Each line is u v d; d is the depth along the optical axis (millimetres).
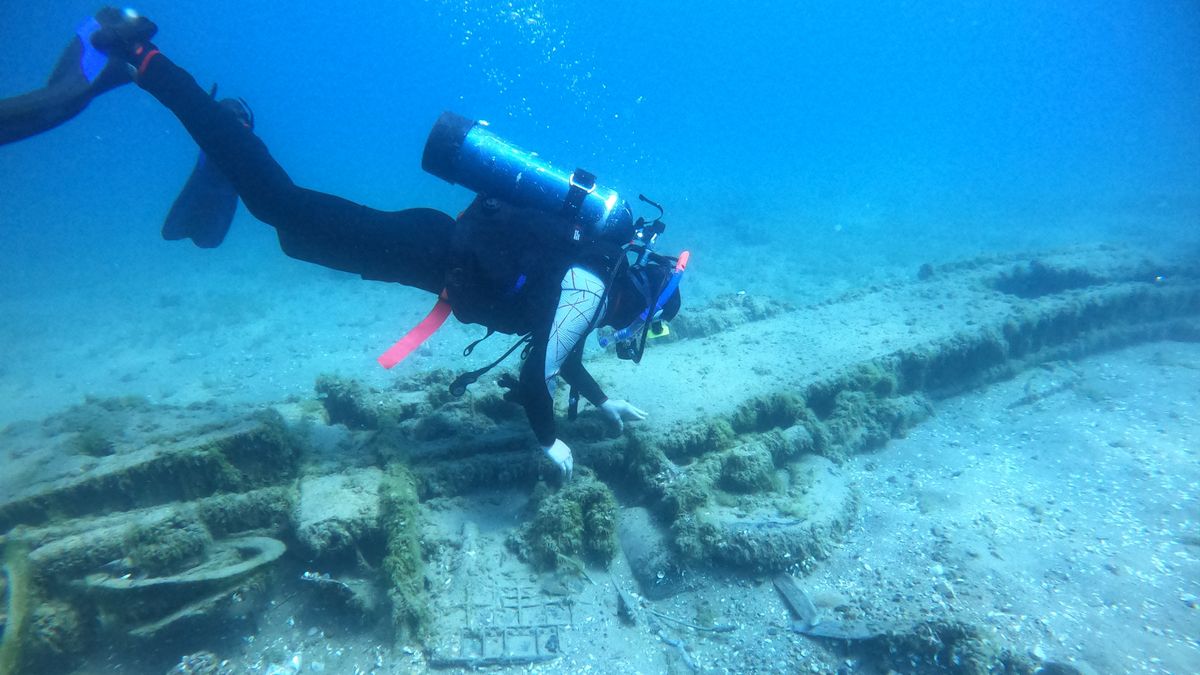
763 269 13312
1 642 2459
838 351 5055
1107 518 3766
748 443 3908
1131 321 6629
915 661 2740
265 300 12258
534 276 2676
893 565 3363
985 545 3518
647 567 3250
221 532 3068
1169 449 4488
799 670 2750
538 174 2857
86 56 2570
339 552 2975
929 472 4402
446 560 3193
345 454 3566
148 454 3066
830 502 3670
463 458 3594
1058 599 3082
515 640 2840
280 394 7125
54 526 2801
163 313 11930
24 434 3436
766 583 3250
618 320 2928
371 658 2770
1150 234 14125
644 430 3797
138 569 2758
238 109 3064
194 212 3678
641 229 2965
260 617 2924
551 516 3240
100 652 2752
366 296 12172
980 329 5523
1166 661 2697
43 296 15047
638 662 2795
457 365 7637
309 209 2719
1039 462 4480
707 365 4793
